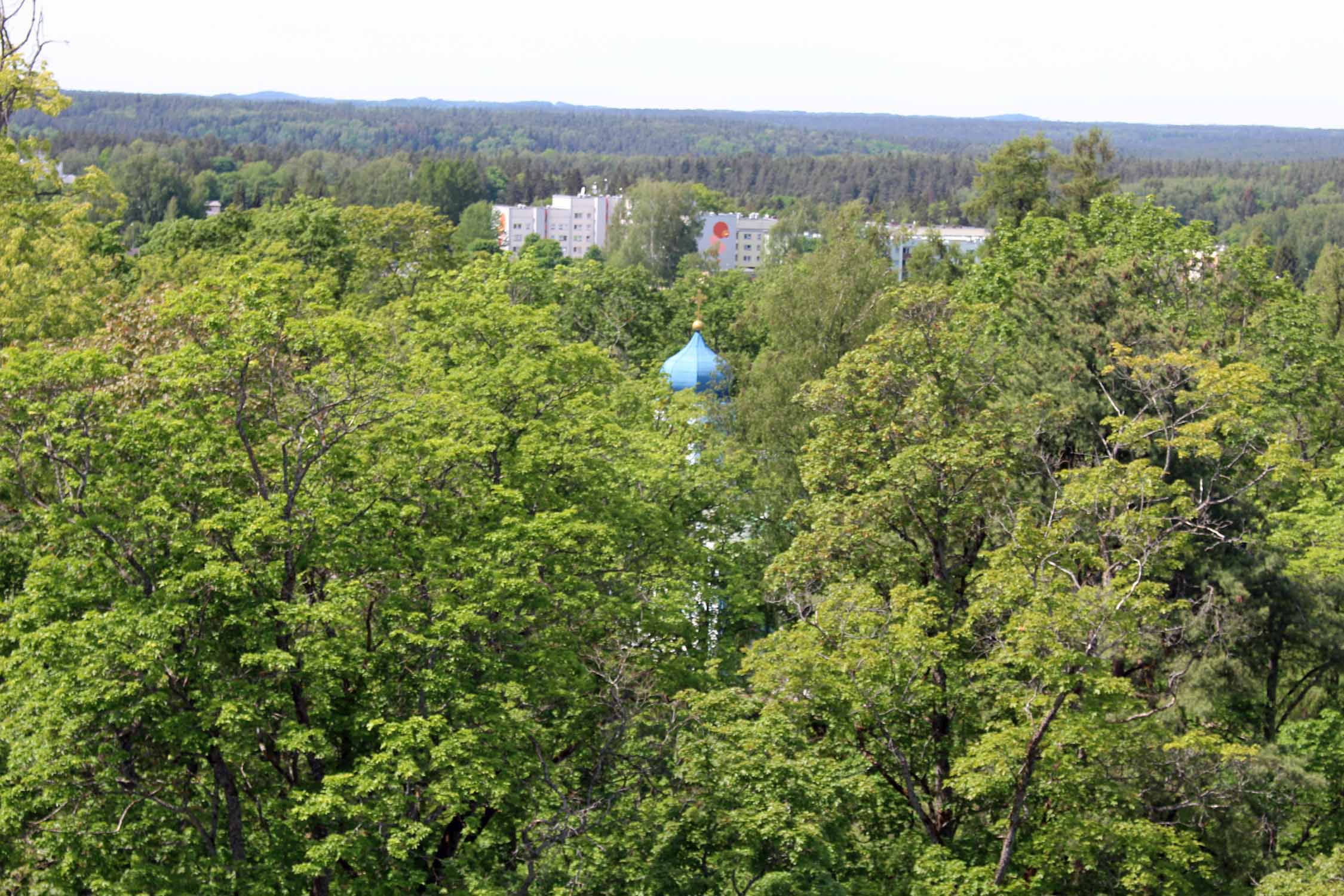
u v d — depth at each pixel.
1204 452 34.47
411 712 26.52
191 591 24.08
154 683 23.70
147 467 25.17
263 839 24.86
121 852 23.22
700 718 28.17
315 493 26.84
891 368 37.59
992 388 39.78
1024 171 84.12
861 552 35.94
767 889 24.84
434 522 29.73
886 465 35.78
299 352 28.33
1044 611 28.08
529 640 29.23
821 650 30.59
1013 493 36.75
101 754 23.23
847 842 29.47
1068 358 39.22
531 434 33.75
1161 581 35.22
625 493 37.69
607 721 29.69
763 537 47.72
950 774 31.58
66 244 43.31
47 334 40.12
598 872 25.66
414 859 25.88
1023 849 30.30
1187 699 33.38
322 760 26.75
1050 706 27.95
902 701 30.62
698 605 38.91
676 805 26.25
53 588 23.78
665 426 48.88
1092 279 41.34
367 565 26.69
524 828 26.58
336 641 24.92
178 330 32.88
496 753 25.86
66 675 22.34
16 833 23.28
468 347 39.47
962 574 36.72
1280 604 35.41
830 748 31.25
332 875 25.16
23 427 25.75
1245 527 36.75
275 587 25.11
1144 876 28.91
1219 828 31.77
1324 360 54.84
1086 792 29.80
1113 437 35.22
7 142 42.97
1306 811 33.97
